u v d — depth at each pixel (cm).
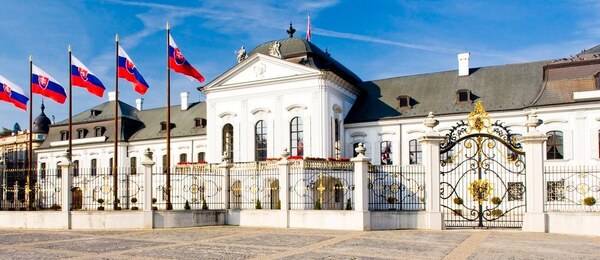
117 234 2089
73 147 6356
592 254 1512
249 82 4572
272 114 4481
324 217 2252
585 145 3778
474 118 2191
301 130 4372
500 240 1811
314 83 4325
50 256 1506
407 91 4803
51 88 3130
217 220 2469
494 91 4397
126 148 6059
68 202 2345
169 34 2875
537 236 1916
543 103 3934
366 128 4619
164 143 5847
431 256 1473
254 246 1698
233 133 4650
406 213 2186
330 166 3606
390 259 1423
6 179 2714
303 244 1741
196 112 6050
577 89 3894
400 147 4472
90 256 1500
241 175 2764
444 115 4350
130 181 3017
